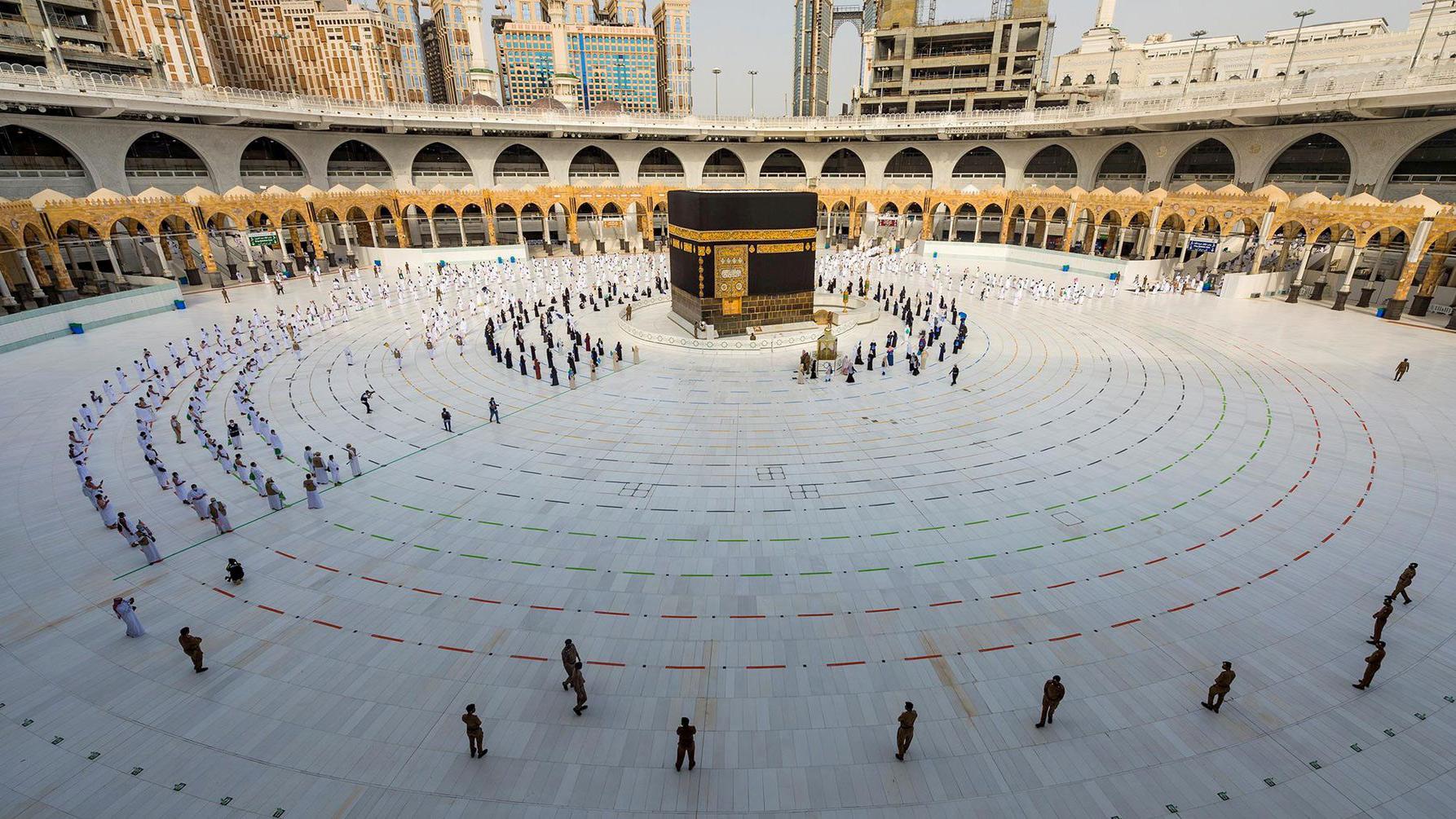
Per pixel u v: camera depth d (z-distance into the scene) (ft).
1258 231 167.84
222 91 187.11
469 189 228.63
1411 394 99.25
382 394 101.55
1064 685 45.60
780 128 262.47
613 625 51.49
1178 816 36.50
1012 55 280.10
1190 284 176.55
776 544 62.23
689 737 37.73
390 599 54.75
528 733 41.70
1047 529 64.69
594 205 246.47
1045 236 229.04
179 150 205.57
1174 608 53.26
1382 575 57.36
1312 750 40.60
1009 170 260.62
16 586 56.24
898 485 73.41
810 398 99.66
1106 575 57.57
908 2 296.71
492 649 48.96
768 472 76.43
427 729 42.14
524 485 73.61
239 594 55.36
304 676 46.50
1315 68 217.56
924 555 60.44
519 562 59.57
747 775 38.86
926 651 48.70
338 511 68.18
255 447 82.99
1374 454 79.97
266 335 128.47
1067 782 38.45
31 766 39.73
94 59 237.25
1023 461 79.05
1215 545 61.77
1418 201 136.77
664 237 272.31
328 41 573.33
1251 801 37.40
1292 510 67.67
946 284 189.67
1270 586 55.98
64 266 152.87
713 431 87.76
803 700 44.29
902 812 36.70
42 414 92.79
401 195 220.43
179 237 178.50
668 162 288.10
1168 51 300.61
